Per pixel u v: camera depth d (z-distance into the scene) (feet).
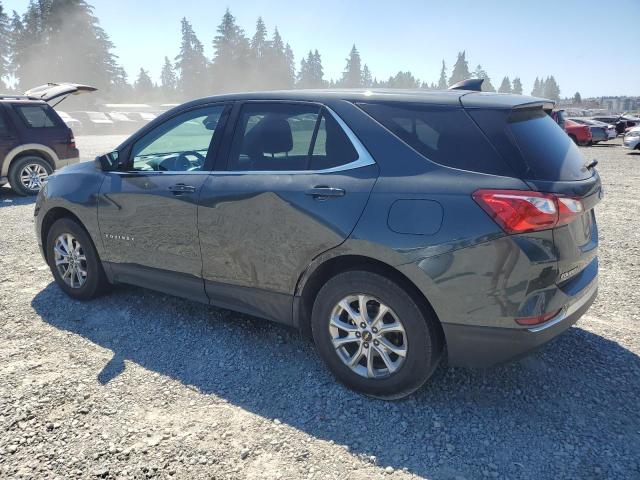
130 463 8.20
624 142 70.03
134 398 10.00
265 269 10.74
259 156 11.03
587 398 9.91
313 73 313.32
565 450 8.46
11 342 12.25
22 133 32.24
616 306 14.16
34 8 226.17
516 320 8.48
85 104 198.80
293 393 10.21
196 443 8.71
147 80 354.95
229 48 255.91
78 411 9.53
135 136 13.29
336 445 8.68
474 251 8.45
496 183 8.45
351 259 9.78
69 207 14.05
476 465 8.18
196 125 12.23
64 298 15.01
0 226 24.21
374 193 9.29
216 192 11.19
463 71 343.26
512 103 9.12
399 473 8.04
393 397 9.75
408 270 8.89
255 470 8.09
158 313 13.98
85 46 224.33
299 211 10.02
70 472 7.98
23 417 9.29
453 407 9.68
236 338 12.56
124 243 13.16
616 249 19.81
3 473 7.94
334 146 10.09
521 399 9.91
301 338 12.59
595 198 9.34
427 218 8.75
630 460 8.20
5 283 16.20
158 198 12.17
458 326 8.80
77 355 11.68
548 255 8.36
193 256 11.87
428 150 9.20
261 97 11.41
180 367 11.21
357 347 10.10
